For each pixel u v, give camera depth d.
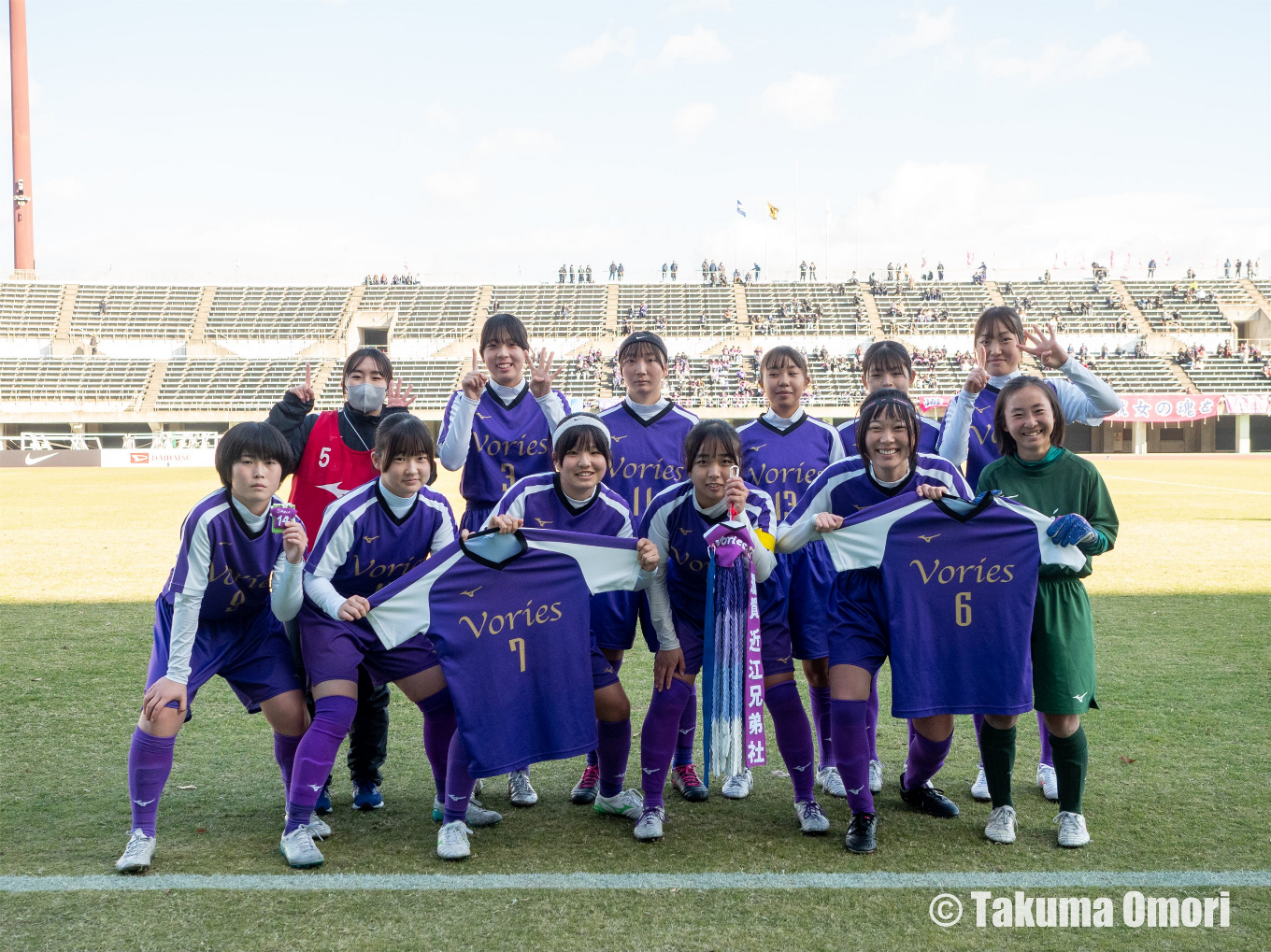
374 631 3.28
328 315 43.53
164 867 3.06
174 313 42.75
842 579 3.51
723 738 3.33
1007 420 3.55
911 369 4.38
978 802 3.70
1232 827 3.32
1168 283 46.28
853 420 4.48
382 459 3.38
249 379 39.38
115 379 38.97
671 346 42.94
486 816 3.49
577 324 43.84
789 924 2.67
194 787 3.84
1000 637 3.29
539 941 2.57
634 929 2.64
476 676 3.23
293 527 3.15
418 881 2.96
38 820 3.44
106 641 6.45
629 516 3.66
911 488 3.59
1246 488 20.28
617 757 3.53
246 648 3.35
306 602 3.33
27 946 2.54
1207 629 6.57
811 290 47.34
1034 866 3.05
